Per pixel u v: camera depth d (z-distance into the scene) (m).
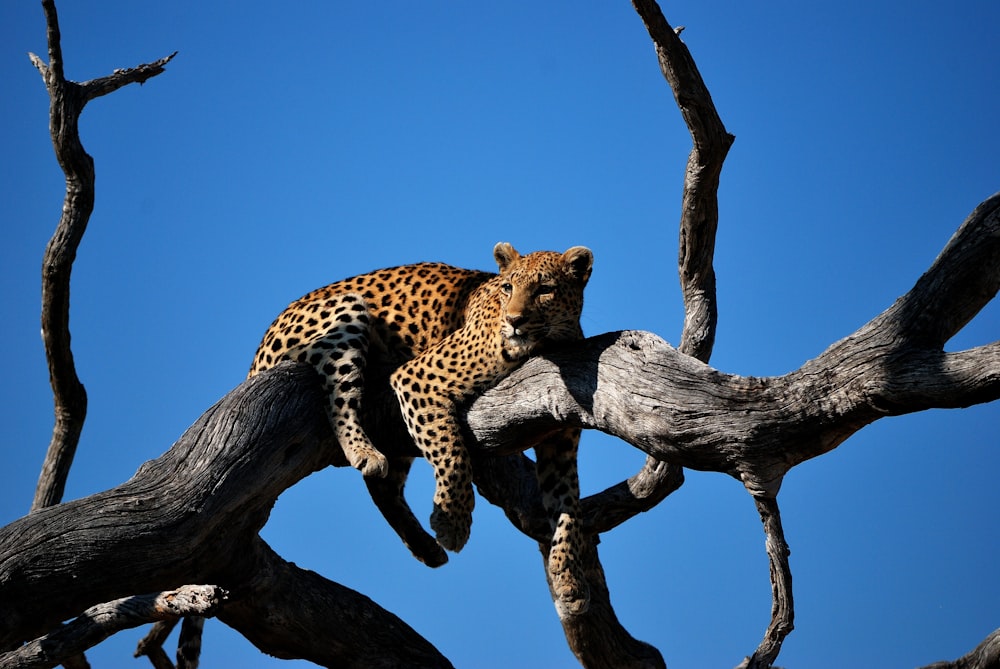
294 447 10.97
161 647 13.62
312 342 11.68
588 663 13.91
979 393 8.17
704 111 11.22
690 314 13.07
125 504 9.70
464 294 12.59
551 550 12.05
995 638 10.40
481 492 13.77
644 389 9.73
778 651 10.61
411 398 11.47
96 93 12.30
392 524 12.35
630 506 13.31
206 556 10.17
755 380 9.20
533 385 10.84
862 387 8.62
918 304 8.62
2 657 11.45
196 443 10.36
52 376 13.44
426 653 12.51
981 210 8.73
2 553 9.11
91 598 9.41
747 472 9.32
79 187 12.31
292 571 11.90
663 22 10.73
